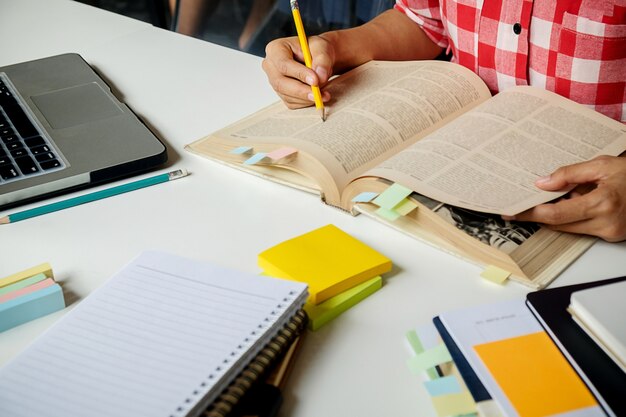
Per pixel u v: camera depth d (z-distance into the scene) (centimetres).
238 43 232
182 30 242
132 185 84
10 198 80
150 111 103
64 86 105
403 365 57
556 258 68
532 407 50
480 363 54
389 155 82
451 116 90
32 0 152
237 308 58
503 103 88
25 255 73
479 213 71
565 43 98
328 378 56
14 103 99
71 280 69
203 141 93
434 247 71
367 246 69
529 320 58
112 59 121
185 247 73
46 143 89
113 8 246
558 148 78
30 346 56
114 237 75
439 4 117
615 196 68
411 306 64
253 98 105
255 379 53
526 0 99
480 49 109
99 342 56
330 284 63
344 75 103
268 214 78
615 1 92
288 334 57
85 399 50
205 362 52
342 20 203
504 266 66
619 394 50
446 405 52
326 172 78
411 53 121
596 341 54
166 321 57
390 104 90
